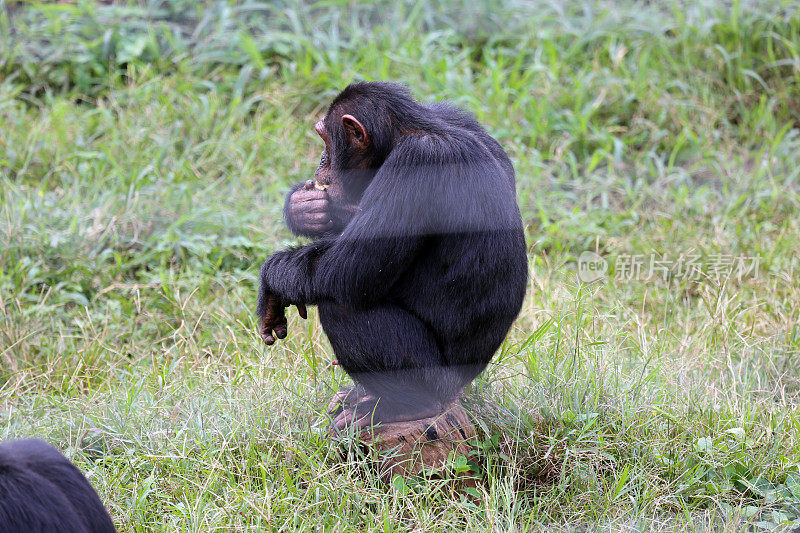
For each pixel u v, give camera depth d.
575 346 12.62
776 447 11.26
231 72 21.83
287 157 19.33
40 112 20.56
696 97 20.84
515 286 10.81
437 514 10.44
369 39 22.28
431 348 10.77
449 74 20.80
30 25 22.64
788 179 18.86
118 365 13.81
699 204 18.16
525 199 18.16
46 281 15.72
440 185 10.16
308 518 10.07
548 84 20.98
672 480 10.98
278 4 23.31
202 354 13.77
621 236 17.75
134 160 18.59
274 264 10.69
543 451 11.25
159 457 10.83
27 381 13.19
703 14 21.98
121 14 22.77
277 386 12.27
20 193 17.19
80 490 8.23
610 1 23.61
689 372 12.91
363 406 11.35
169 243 16.44
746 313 14.71
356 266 10.20
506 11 23.30
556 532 10.19
